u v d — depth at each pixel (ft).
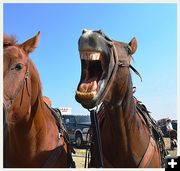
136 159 4.14
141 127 4.38
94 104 3.36
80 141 20.04
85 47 3.34
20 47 4.68
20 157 4.59
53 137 4.94
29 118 4.54
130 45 4.35
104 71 3.52
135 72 4.27
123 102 3.99
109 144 4.26
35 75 4.67
